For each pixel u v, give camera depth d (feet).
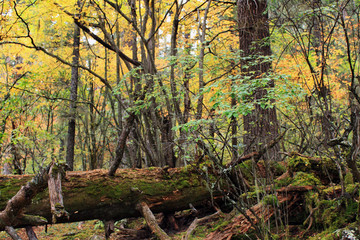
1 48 22.44
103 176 12.84
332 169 13.15
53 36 23.44
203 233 12.91
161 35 25.09
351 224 8.71
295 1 13.99
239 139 15.20
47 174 8.75
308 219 11.26
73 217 12.21
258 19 18.25
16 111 21.52
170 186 13.51
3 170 25.25
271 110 13.37
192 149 14.23
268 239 9.55
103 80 20.42
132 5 20.53
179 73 18.80
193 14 22.81
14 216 9.26
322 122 12.16
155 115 19.11
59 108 27.27
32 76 20.38
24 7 18.67
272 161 15.29
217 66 16.88
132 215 13.23
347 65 18.03
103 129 24.90
